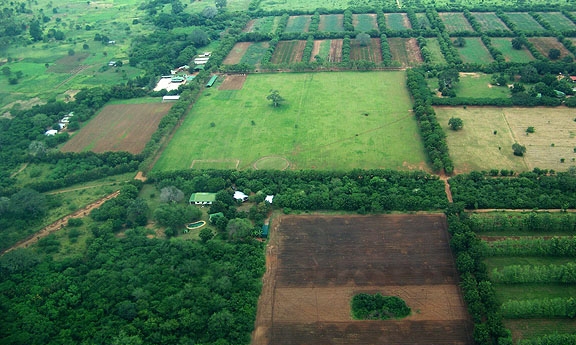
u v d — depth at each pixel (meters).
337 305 168.75
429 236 194.12
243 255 188.38
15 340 156.38
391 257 185.88
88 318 164.00
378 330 159.25
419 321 161.25
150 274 181.00
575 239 181.50
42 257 193.50
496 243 184.38
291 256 189.50
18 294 176.38
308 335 159.38
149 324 160.25
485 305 160.88
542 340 148.12
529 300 163.88
